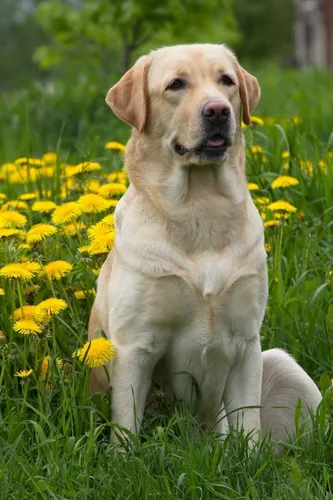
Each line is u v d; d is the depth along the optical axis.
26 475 5.60
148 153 6.64
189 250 6.42
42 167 9.97
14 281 6.94
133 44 18.81
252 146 9.95
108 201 7.79
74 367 6.42
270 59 79.31
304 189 9.38
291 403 7.16
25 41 132.38
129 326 6.38
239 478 5.70
